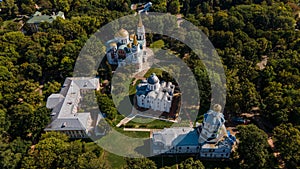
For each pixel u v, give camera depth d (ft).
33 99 586.45
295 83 586.45
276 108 531.09
